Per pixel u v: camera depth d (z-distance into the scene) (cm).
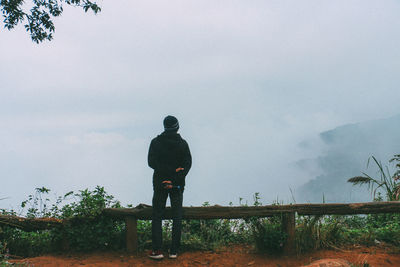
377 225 599
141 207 516
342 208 501
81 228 518
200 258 486
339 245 506
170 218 514
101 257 493
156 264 464
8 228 521
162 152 485
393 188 682
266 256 490
